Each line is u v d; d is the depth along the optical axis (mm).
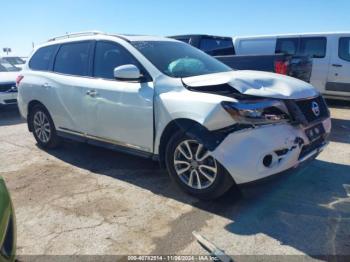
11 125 7902
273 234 3002
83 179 4371
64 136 5207
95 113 4480
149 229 3146
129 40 4359
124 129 4168
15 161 5172
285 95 3354
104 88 4320
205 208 3494
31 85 5555
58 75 5117
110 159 5105
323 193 3748
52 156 5352
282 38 9625
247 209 3447
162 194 3850
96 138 4641
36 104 5621
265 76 3727
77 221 3326
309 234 2984
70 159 5180
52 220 3361
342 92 9094
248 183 3201
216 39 9523
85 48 4816
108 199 3771
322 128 3707
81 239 3029
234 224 3182
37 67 5652
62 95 4965
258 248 2814
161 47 4426
